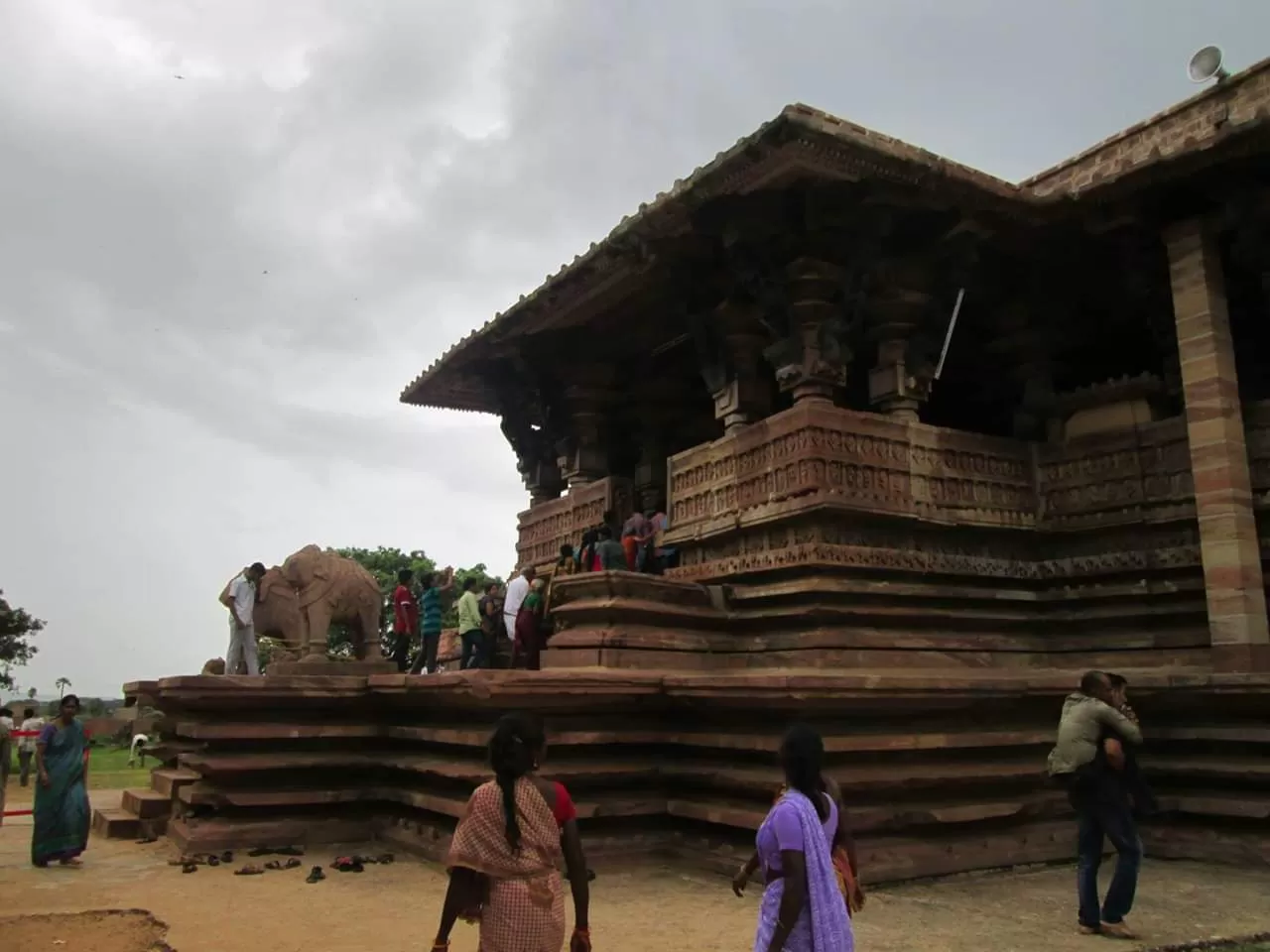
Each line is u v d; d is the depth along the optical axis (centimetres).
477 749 926
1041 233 1202
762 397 1309
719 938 656
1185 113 1273
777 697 825
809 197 1087
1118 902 664
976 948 637
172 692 1009
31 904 785
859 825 824
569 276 1324
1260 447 1117
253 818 1027
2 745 1018
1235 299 1220
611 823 911
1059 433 1300
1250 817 938
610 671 948
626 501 1605
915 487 1175
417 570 3750
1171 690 1003
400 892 811
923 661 1128
